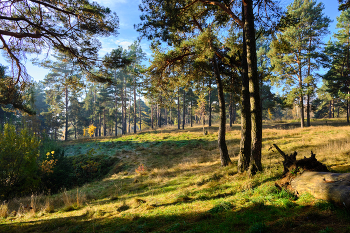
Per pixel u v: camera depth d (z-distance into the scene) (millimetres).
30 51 9297
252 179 6156
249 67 7180
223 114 11078
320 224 2689
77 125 58250
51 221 5742
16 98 10477
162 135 29875
